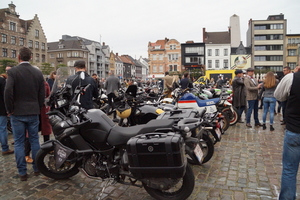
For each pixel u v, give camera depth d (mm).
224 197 3432
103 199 3467
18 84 3875
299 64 2857
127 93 5098
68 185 3932
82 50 72500
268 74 7305
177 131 3018
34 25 58469
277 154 5227
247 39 72000
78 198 3521
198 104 6457
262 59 64062
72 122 3471
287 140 2752
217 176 4141
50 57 73938
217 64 59594
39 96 4141
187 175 3049
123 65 101688
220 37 61062
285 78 2729
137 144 2795
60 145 3621
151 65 66938
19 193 3684
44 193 3678
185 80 10789
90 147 3516
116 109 4848
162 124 3189
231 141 6281
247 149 5609
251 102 7758
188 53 60312
